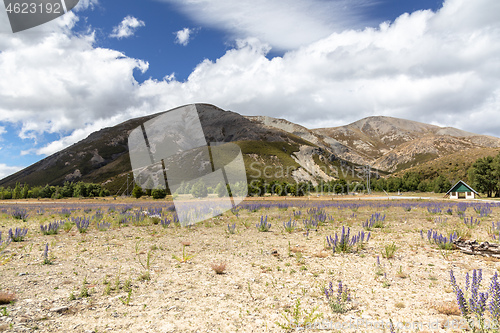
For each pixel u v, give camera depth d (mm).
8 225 14586
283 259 6945
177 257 7012
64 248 8258
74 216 18594
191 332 3240
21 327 3305
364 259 6879
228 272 5812
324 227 13070
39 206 34844
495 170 68562
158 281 5180
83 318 3600
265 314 3770
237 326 3408
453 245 7879
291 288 4824
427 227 12688
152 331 3254
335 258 7000
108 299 4254
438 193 82375
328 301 4184
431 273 5672
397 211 22672
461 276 5445
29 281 5094
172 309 3914
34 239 9953
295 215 17156
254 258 7051
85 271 5785
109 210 23094
